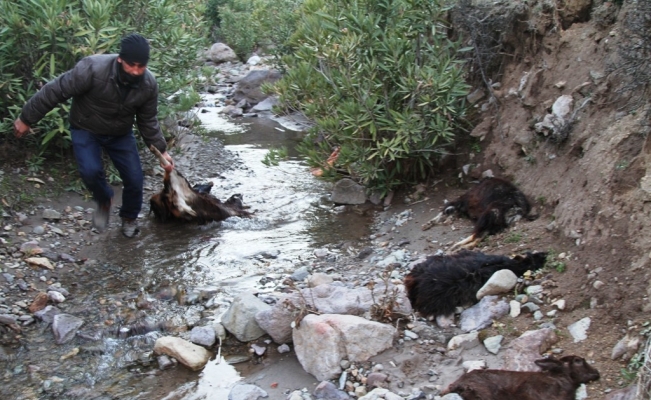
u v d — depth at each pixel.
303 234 7.46
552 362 4.26
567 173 6.23
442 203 7.52
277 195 8.77
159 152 7.19
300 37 8.73
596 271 5.02
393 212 7.80
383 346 4.87
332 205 8.33
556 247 5.65
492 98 7.71
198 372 4.96
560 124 6.47
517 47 7.80
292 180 9.40
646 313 4.47
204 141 10.93
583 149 6.17
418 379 4.57
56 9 7.73
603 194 5.48
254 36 18.55
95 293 6.08
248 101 14.48
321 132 8.55
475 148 7.75
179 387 4.78
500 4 7.85
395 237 7.14
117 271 6.52
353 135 7.91
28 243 6.72
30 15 7.92
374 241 7.16
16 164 8.02
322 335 4.73
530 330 4.82
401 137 7.38
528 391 4.11
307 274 6.34
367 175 7.77
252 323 5.29
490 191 6.75
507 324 4.95
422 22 7.92
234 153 10.72
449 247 6.54
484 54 7.95
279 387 4.68
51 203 7.63
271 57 17.31
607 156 5.70
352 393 4.51
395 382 4.55
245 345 5.28
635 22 5.77
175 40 9.02
